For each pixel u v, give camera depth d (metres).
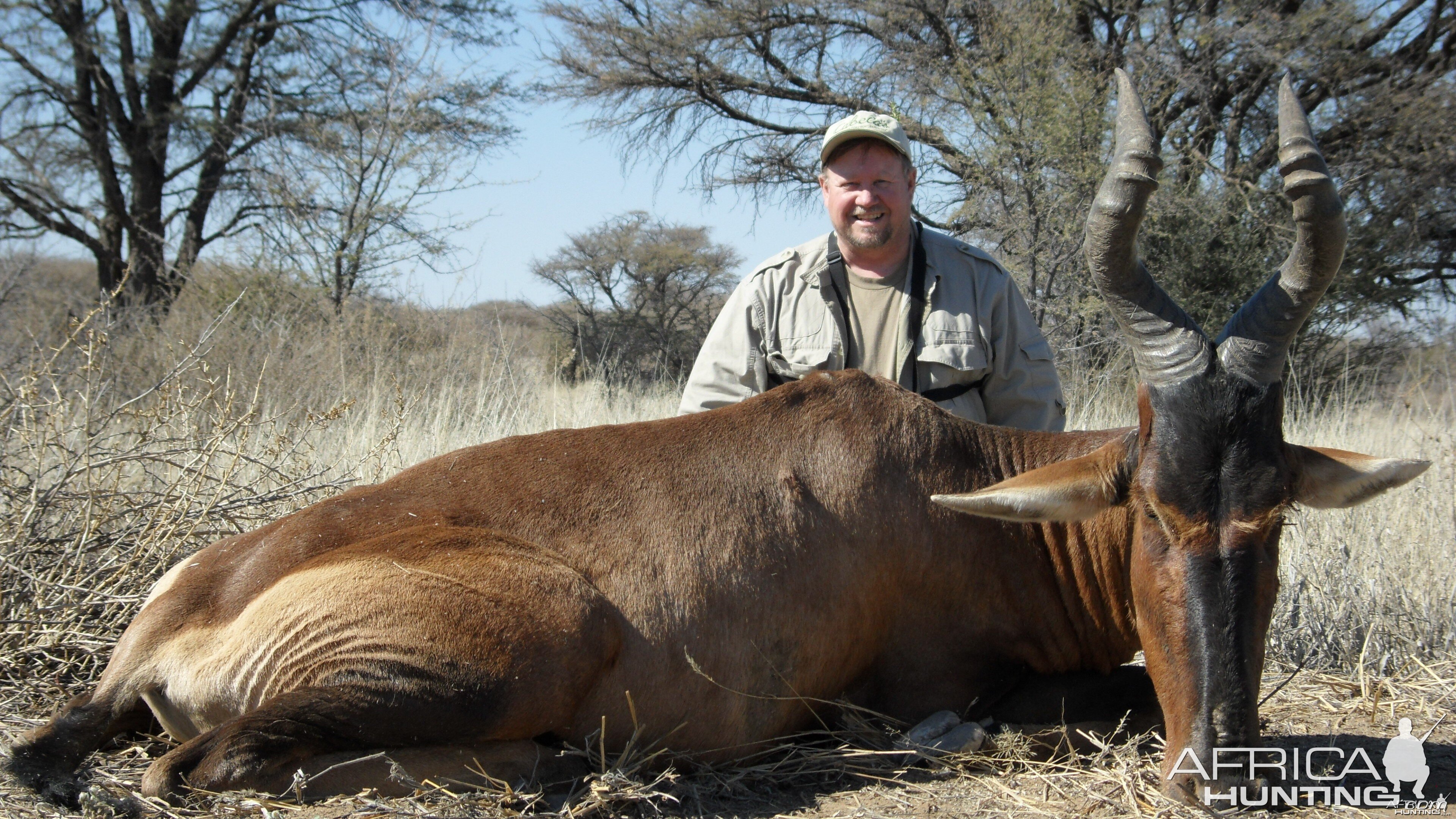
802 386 4.06
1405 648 4.84
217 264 14.48
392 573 3.41
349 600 3.36
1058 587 3.98
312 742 3.15
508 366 10.85
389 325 12.33
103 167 20.19
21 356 6.66
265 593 3.50
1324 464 3.28
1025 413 5.07
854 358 5.00
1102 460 3.43
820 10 20.48
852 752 3.71
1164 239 15.27
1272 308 3.16
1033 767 3.69
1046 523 3.96
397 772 3.15
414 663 3.26
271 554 3.63
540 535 3.65
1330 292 15.51
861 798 3.52
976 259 5.00
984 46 14.69
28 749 3.29
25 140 20.50
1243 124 18.05
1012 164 13.75
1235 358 3.19
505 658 3.30
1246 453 3.15
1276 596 3.24
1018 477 3.43
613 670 3.53
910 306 4.88
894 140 4.77
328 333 11.52
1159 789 3.40
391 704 3.23
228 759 3.05
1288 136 3.08
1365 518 6.00
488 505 3.74
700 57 20.86
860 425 3.95
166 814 2.99
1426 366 14.25
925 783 3.62
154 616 3.56
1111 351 12.81
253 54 21.27
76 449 5.21
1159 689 3.31
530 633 3.35
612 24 21.39
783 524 3.76
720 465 3.85
